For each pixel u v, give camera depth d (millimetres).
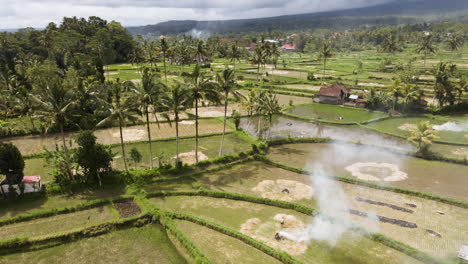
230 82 54469
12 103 70938
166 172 49812
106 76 129500
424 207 42438
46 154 51125
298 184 48688
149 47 141375
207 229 37281
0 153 39469
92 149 44594
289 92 110625
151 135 67000
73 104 45062
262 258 32656
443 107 87062
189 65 158125
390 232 37031
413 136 57938
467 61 164375
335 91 97625
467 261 31688
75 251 33250
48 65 93688
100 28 186000
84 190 44938
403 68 142750
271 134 71125
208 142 64750
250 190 46781
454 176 51156
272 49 139375
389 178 50500
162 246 34469
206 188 47031
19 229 36188
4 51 111562
